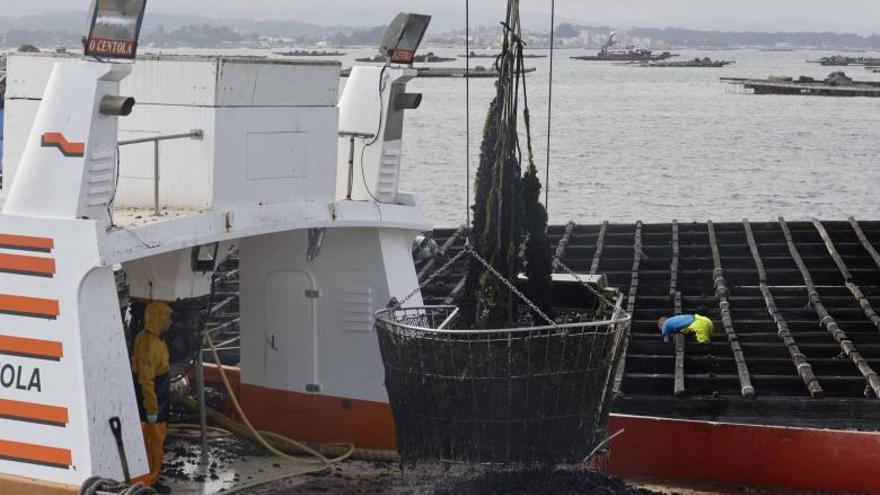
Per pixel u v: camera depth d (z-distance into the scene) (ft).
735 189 219.41
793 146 303.48
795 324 86.22
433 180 219.82
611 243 111.34
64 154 34.76
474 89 614.75
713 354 79.56
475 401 38.27
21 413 35.68
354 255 45.42
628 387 71.97
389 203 46.19
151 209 40.50
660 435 49.06
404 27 45.70
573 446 39.32
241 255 47.14
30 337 35.37
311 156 42.83
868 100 537.65
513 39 40.88
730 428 48.47
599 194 211.82
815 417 66.54
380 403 45.62
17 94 42.60
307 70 42.06
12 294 35.47
